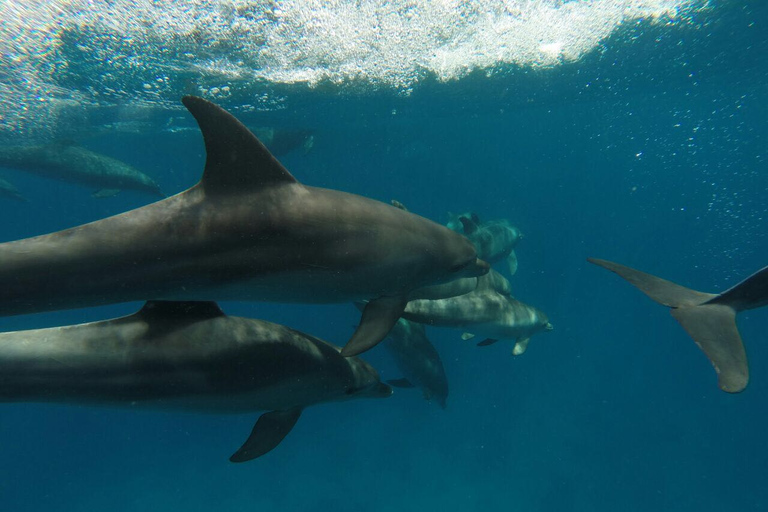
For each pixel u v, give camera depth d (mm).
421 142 35562
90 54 11820
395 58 14281
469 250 5320
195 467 21656
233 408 4543
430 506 18109
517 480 18969
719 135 43406
